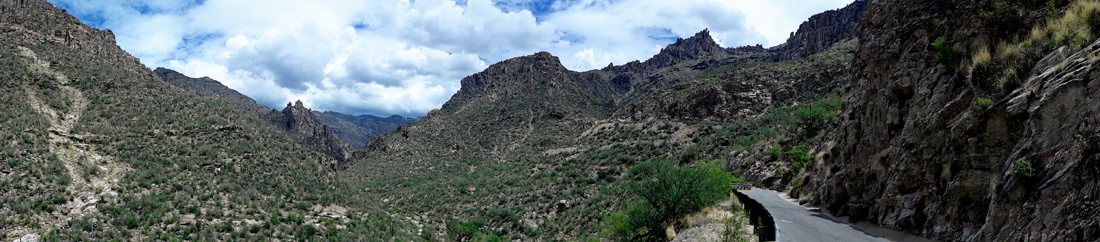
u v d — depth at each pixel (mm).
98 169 49344
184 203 47281
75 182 46562
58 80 65750
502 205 80312
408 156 141625
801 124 59375
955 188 12742
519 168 111250
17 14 80188
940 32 17953
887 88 20406
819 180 27281
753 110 103312
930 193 14492
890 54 21406
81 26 93438
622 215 25688
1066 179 8438
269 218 50094
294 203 57094
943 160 13977
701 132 99250
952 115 14383
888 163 18391
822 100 84562
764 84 114000
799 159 43406
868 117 22625
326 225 53062
